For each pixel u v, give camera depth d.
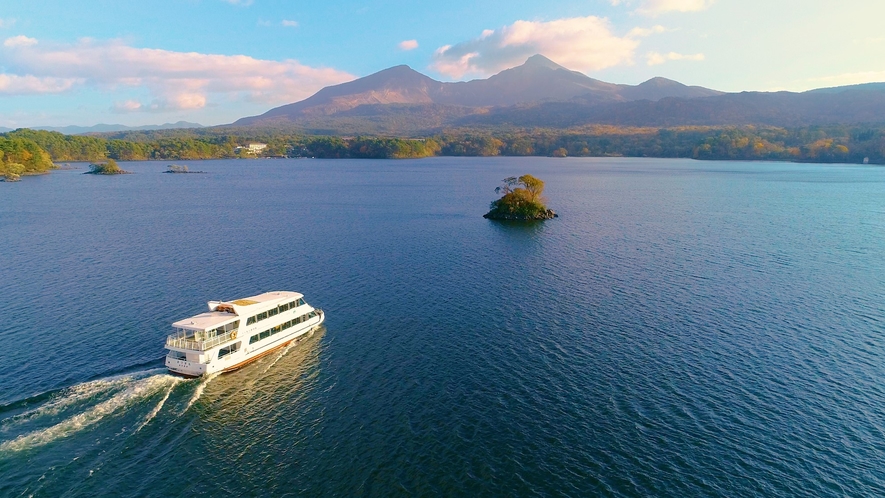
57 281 84.38
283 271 92.44
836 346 61.97
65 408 47.12
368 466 40.88
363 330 66.62
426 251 109.75
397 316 71.31
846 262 100.94
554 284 85.81
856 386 52.97
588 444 43.69
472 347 61.50
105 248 109.19
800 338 64.25
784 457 42.31
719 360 58.44
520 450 42.84
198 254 104.81
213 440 43.88
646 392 51.59
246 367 57.09
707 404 49.62
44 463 40.00
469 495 37.91
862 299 78.44
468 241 120.88
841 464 41.56
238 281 85.81
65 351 58.44
